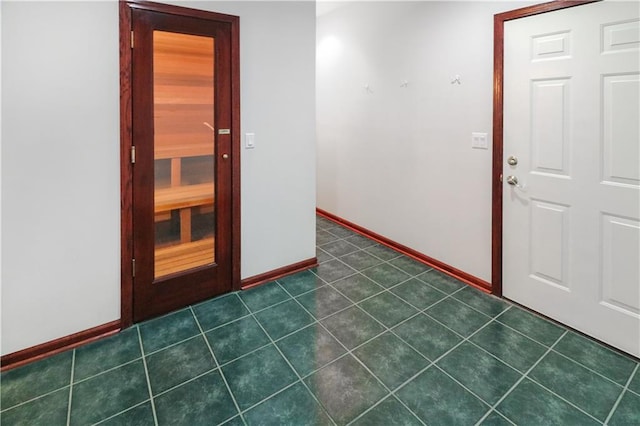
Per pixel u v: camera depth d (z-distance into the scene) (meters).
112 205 2.10
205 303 2.53
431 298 2.61
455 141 2.82
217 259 2.59
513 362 1.91
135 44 2.06
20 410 1.60
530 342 2.08
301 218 3.01
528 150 2.30
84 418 1.56
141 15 2.05
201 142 2.40
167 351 2.01
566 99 2.07
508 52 2.34
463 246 2.86
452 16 2.72
